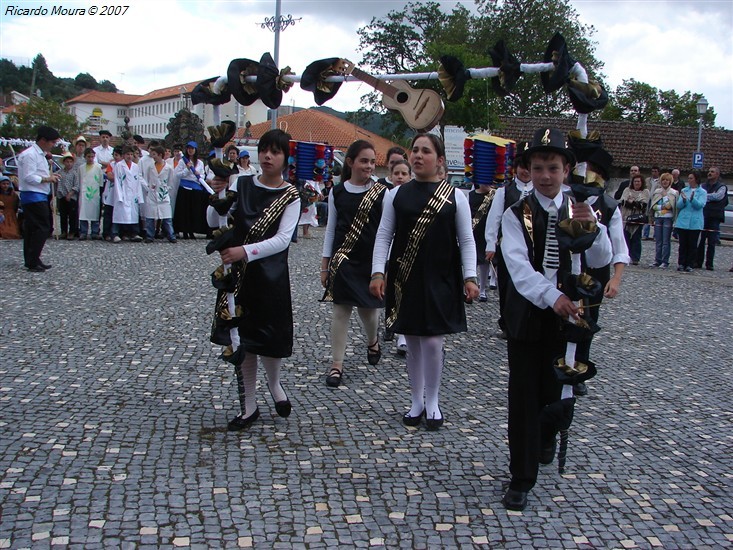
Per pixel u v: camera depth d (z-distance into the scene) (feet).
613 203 16.66
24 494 11.46
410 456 13.84
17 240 44.34
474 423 15.87
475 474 13.12
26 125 193.26
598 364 21.53
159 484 12.08
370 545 10.53
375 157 18.90
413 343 15.40
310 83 15.72
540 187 11.34
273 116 70.44
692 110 185.06
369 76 15.47
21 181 31.99
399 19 153.79
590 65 150.51
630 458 14.28
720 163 111.04
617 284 16.30
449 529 11.09
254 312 14.29
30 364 18.48
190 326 23.41
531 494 12.41
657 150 111.65
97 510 11.07
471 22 156.25
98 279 31.22
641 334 26.13
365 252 18.58
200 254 41.19
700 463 14.17
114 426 14.57
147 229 46.55
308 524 11.02
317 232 61.87
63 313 24.40
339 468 13.12
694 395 18.74
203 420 15.23
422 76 14.85
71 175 45.29
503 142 27.96
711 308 32.37
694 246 46.70
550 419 11.25
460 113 88.12
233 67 15.47
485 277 30.89
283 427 15.07
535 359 11.62
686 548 10.82
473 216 29.55
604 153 10.84
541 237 11.41
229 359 13.85
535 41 151.43
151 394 16.71
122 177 44.91
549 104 149.59
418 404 15.60
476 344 23.41
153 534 10.47
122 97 294.87
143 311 25.31
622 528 11.35
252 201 14.33
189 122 69.92
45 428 14.24
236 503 11.56
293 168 19.58
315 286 32.53
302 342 22.43
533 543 10.79
